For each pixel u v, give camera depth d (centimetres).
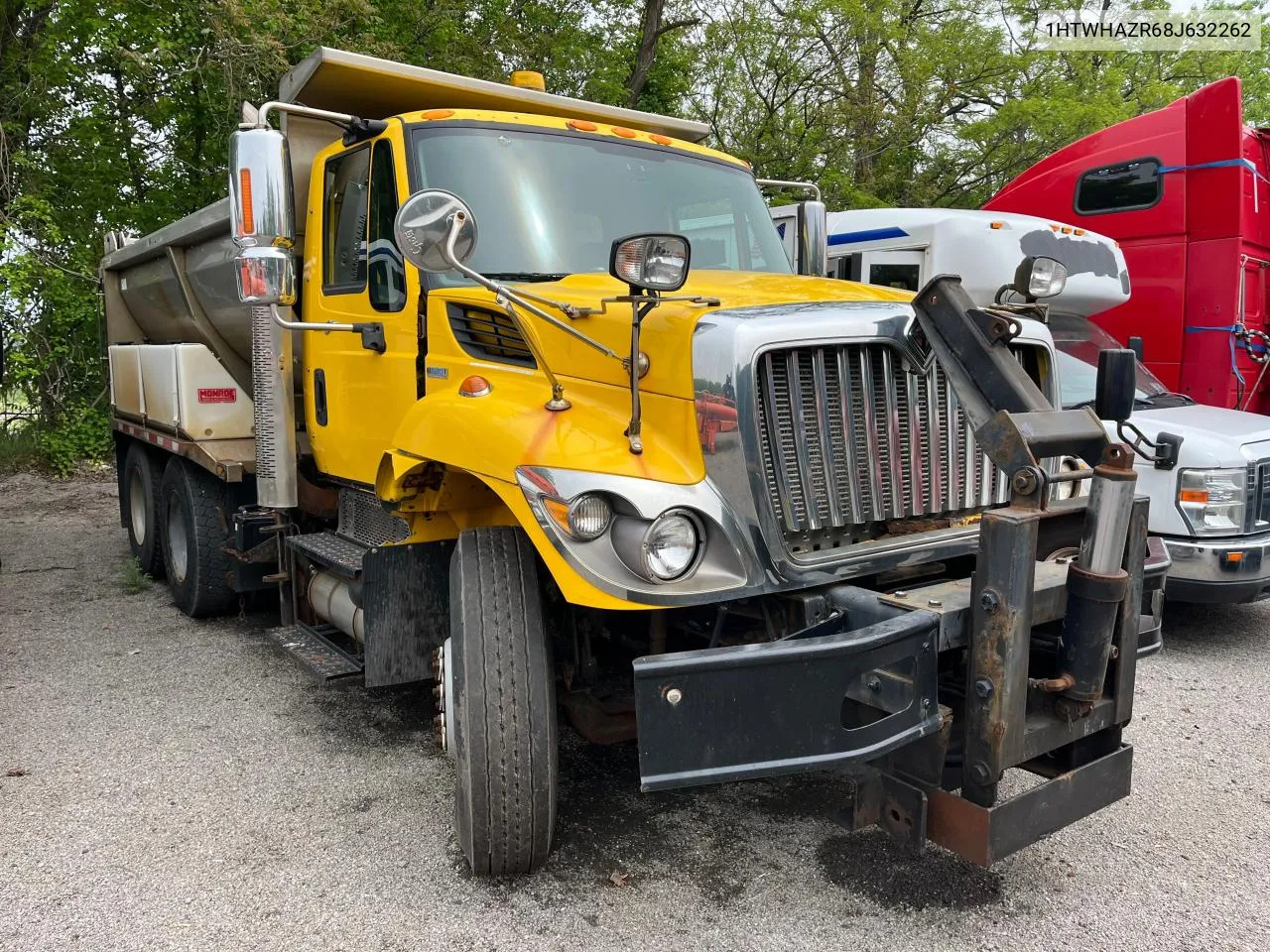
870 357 329
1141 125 1013
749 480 301
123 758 446
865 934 315
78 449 1377
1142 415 684
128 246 782
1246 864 362
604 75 1758
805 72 1825
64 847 366
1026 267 369
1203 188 962
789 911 328
